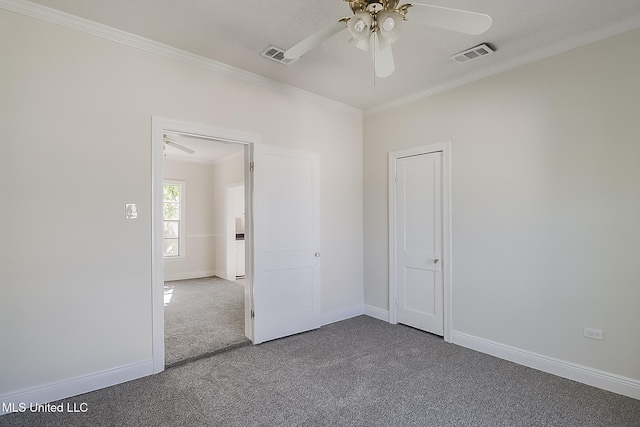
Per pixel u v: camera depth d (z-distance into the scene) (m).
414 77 3.36
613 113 2.46
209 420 2.09
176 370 2.79
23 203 2.22
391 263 4.04
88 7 2.26
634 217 2.38
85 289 2.43
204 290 5.86
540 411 2.20
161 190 2.79
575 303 2.64
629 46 2.40
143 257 2.68
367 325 3.96
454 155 3.42
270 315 3.46
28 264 2.23
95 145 2.48
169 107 2.83
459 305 3.37
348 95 3.86
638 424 2.05
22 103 2.22
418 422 2.08
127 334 2.60
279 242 3.54
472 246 3.27
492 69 3.11
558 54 2.72
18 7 2.20
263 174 3.43
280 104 3.59
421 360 2.99
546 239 2.79
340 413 2.17
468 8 2.25
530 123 2.88
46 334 2.29
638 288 2.36
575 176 2.63
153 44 2.72
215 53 2.91
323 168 4.00
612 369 2.46
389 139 4.09
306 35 2.62
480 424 2.06
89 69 2.46
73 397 2.35
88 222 2.45
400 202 3.96
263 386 2.52
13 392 2.17
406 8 1.65
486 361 2.97
